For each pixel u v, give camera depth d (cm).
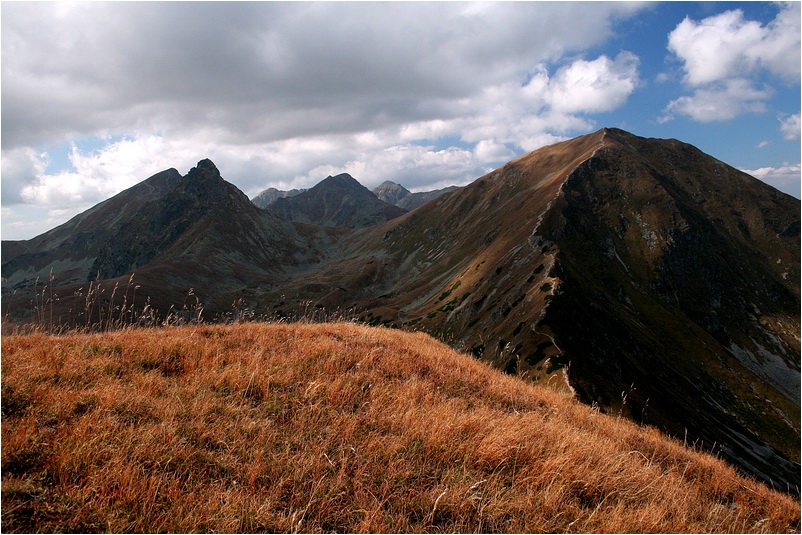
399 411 816
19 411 627
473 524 566
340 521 541
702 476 950
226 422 689
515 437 769
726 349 11550
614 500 675
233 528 492
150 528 471
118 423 630
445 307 12419
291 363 970
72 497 491
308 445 668
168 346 962
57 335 1026
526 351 6238
